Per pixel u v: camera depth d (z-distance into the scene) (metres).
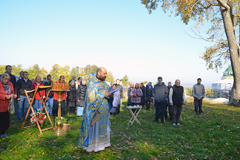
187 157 4.48
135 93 10.64
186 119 8.94
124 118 9.20
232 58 15.47
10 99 5.45
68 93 9.70
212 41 17.38
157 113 8.39
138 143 5.39
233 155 4.61
